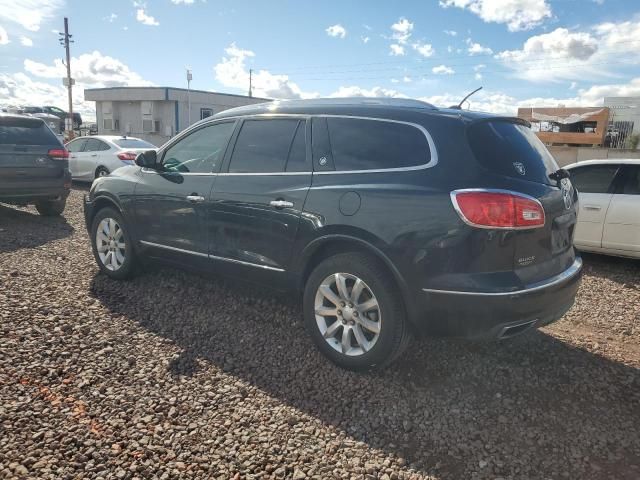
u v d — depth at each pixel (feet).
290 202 11.96
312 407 10.06
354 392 10.63
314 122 12.34
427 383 11.06
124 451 8.52
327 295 11.54
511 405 10.32
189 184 14.32
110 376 10.83
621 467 8.60
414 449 8.95
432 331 10.45
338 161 11.67
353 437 9.21
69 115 128.77
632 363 12.35
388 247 10.40
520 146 11.16
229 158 13.75
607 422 9.86
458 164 10.17
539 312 10.25
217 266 13.84
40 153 26.94
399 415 9.89
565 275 11.10
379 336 10.75
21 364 11.00
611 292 18.58
